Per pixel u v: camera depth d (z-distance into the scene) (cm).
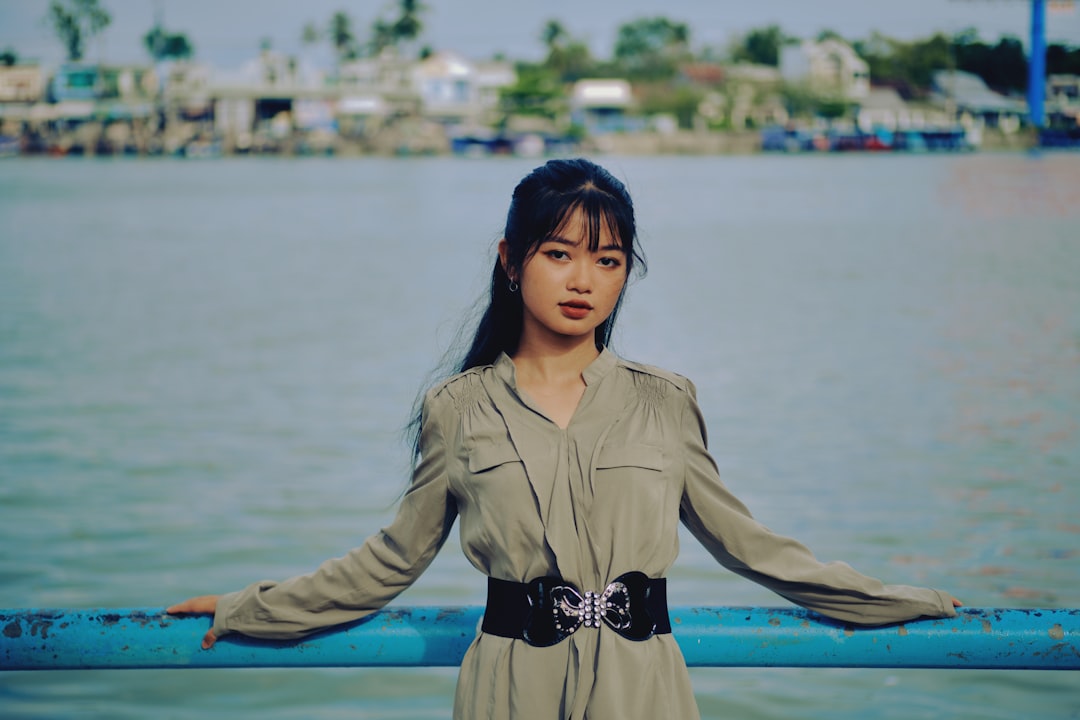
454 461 206
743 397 1122
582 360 211
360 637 210
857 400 1100
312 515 759
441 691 518
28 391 1188
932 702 489
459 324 230
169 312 1823
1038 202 4088
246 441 966
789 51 10331
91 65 10062
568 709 194
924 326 1597
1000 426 987
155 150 9931
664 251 2747
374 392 1180
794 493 791
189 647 210
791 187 5378
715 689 505
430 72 10475
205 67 10088
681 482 207
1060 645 207
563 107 10331
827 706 487
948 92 9512
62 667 212
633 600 197
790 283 2111
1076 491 783
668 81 10950
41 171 7506
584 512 200
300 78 10262
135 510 771
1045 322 1614
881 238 3011
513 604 200
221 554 685
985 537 692
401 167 8212
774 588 209
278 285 2195
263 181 6375
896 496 777
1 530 727
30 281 2239
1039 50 6950
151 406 1113
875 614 207
